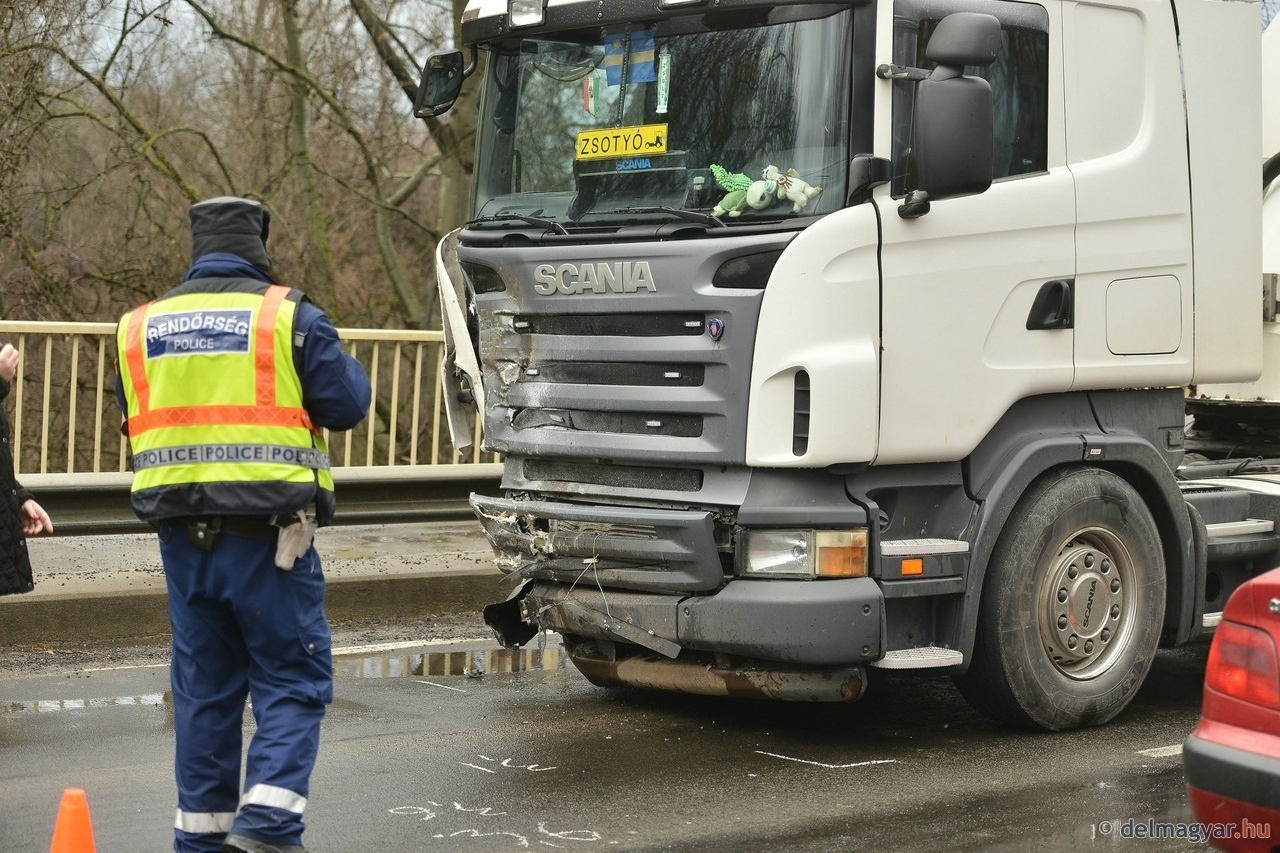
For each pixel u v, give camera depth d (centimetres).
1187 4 680
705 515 603
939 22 608
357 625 884
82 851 409
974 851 489
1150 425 689
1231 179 692
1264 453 851
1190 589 689
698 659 654
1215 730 402
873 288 590
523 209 679
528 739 638
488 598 931
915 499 626
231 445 445
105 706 682
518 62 695
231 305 453
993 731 661
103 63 1628
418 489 1116
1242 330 697
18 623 797
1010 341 627
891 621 618
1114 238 655
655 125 636
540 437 658
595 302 626
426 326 1972
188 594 458
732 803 545
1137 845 496
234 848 433
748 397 590
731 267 593
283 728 448
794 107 599
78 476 984
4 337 1080
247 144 1855
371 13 1777
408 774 579
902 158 595
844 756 615
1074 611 651
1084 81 650
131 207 1731
